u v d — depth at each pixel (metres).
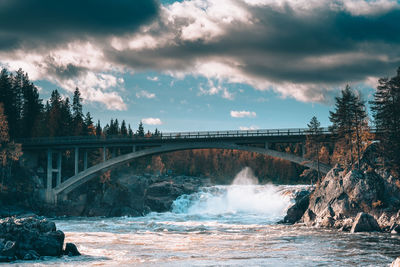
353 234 48.19
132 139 81.25
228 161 168.75
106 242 43.97
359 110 65.62
